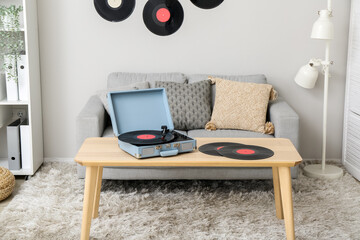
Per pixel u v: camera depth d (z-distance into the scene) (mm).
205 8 3801
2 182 3109
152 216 2867
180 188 3363
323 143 3693
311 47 3873
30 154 3586
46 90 3889
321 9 3822
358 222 2801
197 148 2533
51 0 3766
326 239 2596
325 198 3166
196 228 2711
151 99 2688
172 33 3828
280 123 3211
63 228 2713
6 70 3518
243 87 3527
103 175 3186
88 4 3787
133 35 3836
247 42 3865
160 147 2373
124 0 3779
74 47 3842
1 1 3682
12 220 2820
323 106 3914
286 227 2396
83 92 3910
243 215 2893
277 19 3836
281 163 2314
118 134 2547
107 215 2877
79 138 3174
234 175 3191
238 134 3320
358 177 3590
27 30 3477
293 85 3930
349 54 3795
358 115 3645
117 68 3885
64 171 3686
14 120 3893
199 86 3592
